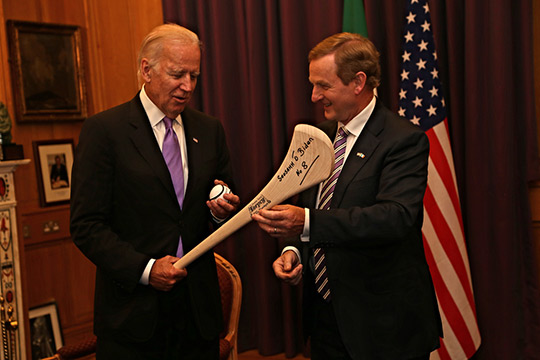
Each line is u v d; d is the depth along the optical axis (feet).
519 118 9.37
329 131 6.54
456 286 9.12
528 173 9.32
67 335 13.05
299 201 6.33
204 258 6.02
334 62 5.64
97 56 13.76
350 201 5.65
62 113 13.05
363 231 5.27
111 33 13.96
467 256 9.36
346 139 6.09
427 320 5.70
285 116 11.84
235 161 12.45
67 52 13.14
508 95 9.12
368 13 10.43
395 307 5.61
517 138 9.41
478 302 9.62
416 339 5.61
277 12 11.66
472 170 9.46
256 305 12.40
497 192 9.29
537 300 9.44
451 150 9.42
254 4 11.69
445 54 9.95
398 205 5.35
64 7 13.21
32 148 12.67
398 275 5.68
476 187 9.45
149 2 13.67
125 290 5.56
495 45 9.07
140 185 5.58
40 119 12.62
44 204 12.71
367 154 5.72
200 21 12.39
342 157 6.04
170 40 5.47
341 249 5.68
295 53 11.38
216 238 5.31
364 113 5.90
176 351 5.78
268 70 11.84
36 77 12.57
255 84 11.81
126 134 5.68
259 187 11.96
